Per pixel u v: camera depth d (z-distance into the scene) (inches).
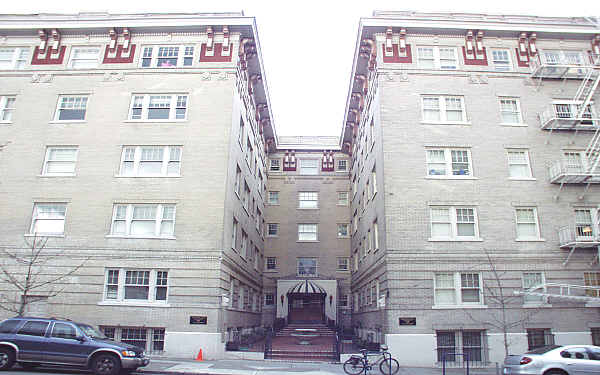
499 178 1010.7
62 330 647.8
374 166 1160.8
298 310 1644.9
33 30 1125.1
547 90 1082.7
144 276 959.6
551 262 961.5
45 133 1056.8
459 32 1109.1
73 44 1123.3
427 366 885.8
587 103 1003.9
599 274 962.1
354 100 1460.4
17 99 1085.1
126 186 1010.1
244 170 1249.4
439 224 984.3
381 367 756.0
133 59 1104.2
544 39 1122.0
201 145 1031.6
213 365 796.0
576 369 590.6
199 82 1078.4
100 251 968.9
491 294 916.0
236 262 1129.4
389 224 971.9
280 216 1808.6
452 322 914.1
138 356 653.9
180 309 926.4
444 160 1027.3
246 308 1317.7
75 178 1020.5
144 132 1047.6
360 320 1376.7
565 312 933.8
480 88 1072.8
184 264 953.5
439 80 1074.1
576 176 969.5
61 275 957.2
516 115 1068.5
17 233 989.2
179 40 1116.5
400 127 1035.3
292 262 1758.1
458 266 950.4
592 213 1000.2
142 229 989.2
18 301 946.7
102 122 1058.7
